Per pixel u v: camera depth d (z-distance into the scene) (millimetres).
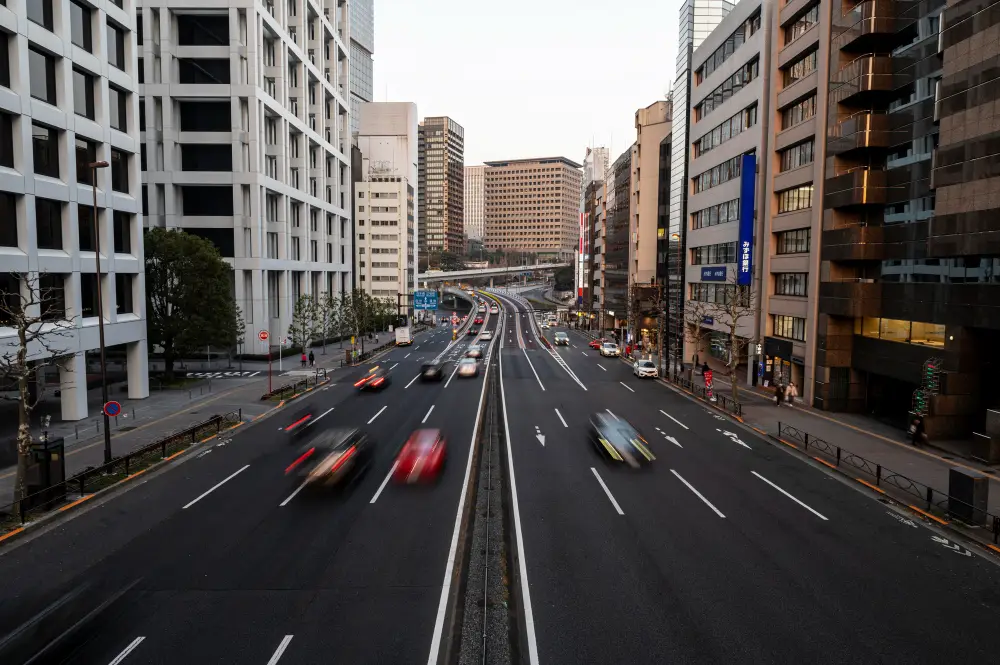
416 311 142875
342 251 98312
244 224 63094
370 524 17594
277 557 15414
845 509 19281
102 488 20734
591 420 33094
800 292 39469
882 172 32406
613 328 99062
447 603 13133
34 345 29203
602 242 110500
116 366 56844
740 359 50750
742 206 43438
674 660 11164
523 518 18188
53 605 13125
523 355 71125
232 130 62438
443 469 23188
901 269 31203
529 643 11672
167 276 45938
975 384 27391
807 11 38500
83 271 33219
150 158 62219
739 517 18406
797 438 28500
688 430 30906
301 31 75000
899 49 31344
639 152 80250
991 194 23844
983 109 24234
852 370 35719
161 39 61469
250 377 50969
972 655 11438
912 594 13750
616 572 14633
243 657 11203
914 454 25891
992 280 25031
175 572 14625
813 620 12578
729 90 50188
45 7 31234
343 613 12719
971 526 17516
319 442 27750
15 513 17969
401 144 134875
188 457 25469
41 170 30766
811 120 37594
